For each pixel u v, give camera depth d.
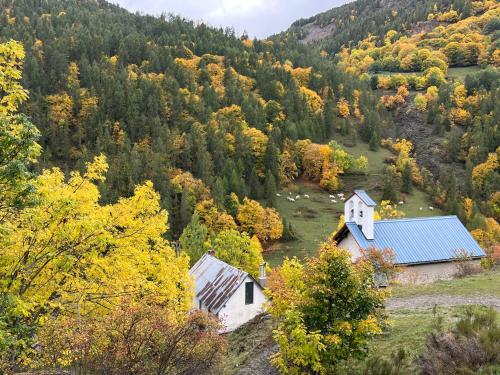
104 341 10.71
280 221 88.50
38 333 12.01
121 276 15.88
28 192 10.63
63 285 14.73
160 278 17.62
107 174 89.12
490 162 114.19
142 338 10.98
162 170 94.25
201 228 64.38
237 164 108.19
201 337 12.27
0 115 11.20
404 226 35.66
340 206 106.12
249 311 35.34
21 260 13.45
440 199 107.94
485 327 12.25
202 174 100.69
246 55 183.00
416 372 11.85
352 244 35.94
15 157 10.38
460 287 24.44
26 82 121.12
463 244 34.16
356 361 13.91
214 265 40.12
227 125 125.06
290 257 80.69
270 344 19.16
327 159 118.38
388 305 21.91
